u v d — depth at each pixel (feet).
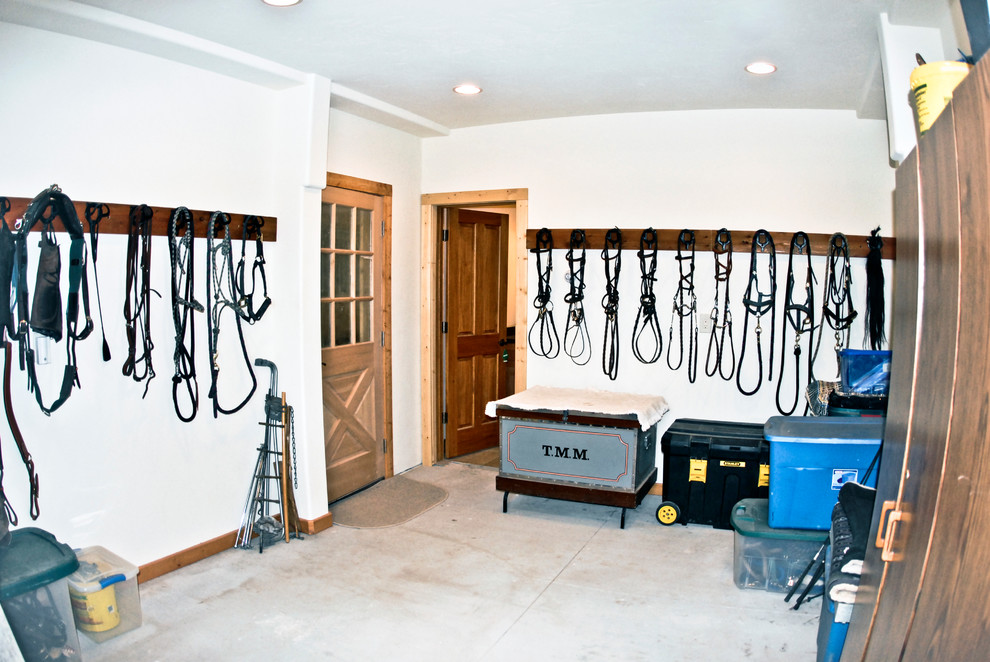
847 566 7.10
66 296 9.34
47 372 9.20
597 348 15.65
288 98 12.10
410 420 17.08
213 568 11.23
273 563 11.47
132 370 10.09
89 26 8.83
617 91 12.80
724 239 14.35
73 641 8.20
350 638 9.17
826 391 12.32
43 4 8.10
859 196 13.66
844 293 13.75
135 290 10.19
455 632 9.35
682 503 13.48
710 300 14.64
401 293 16.43
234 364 11.96
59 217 9.05
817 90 12.23
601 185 15.26
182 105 10.73
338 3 8.48
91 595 8.87
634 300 15.20
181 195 10.81
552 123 15.53
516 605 10.12
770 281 14.12
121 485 10.21
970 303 3.84
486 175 16.28
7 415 8.59
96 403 9.82
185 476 11.17
